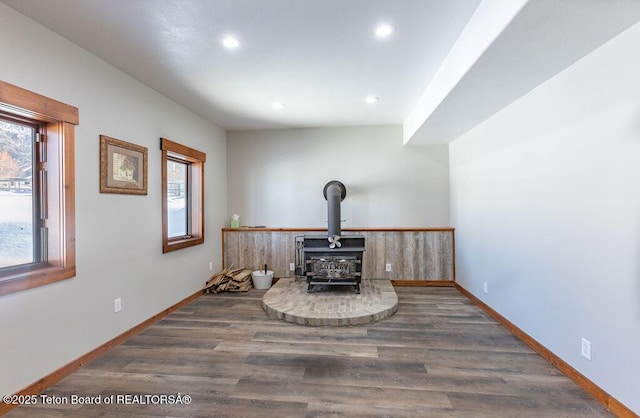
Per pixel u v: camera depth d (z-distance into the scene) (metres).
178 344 2.80
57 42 2.25
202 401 1.99
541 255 2.52
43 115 2.14
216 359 2.52
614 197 1.83
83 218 2.47
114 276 2.79
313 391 2.09
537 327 2.60
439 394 2.05
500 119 3.13
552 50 1.94
